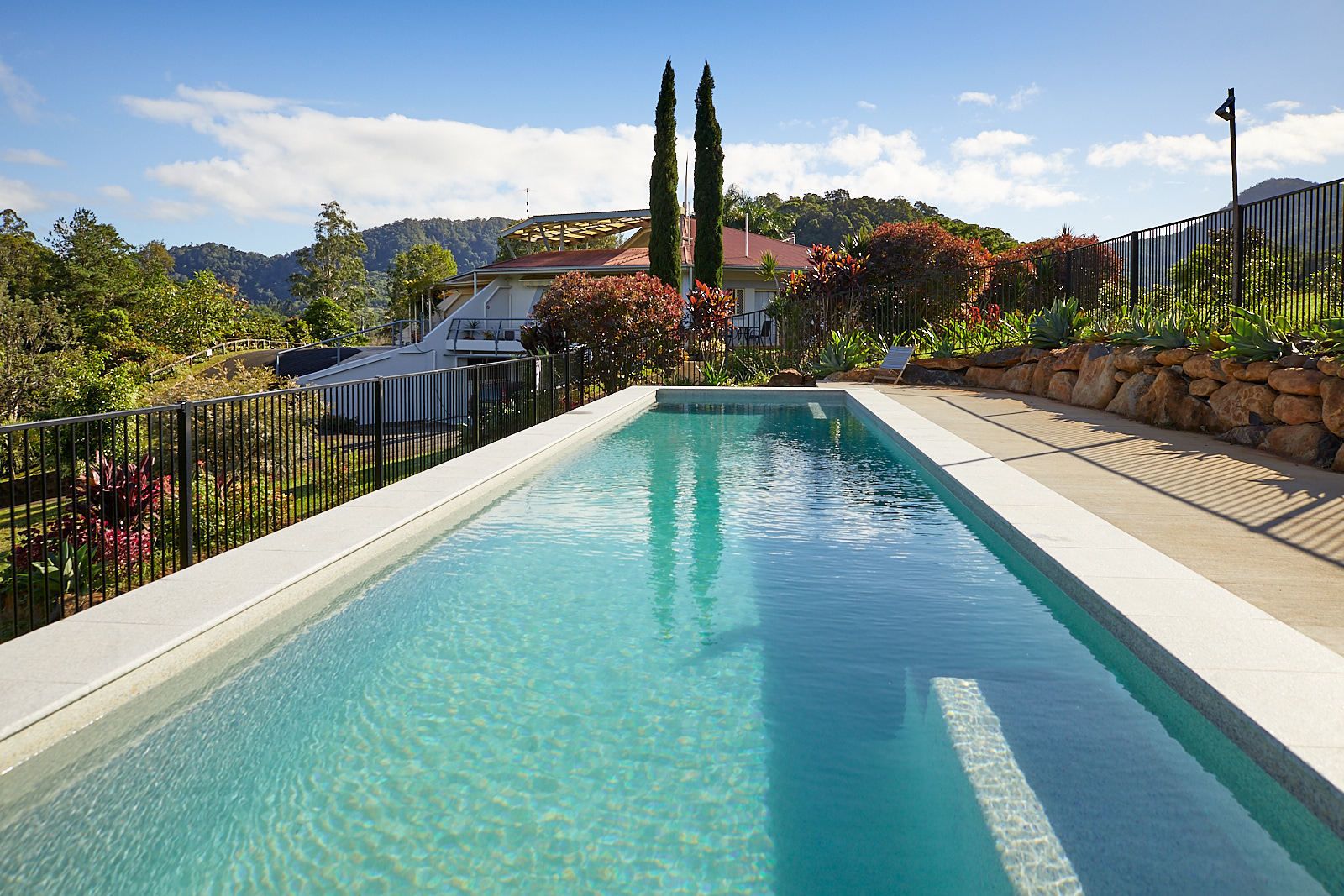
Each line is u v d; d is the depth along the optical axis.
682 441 11.07
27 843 2.44
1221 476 6.91
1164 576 4.16
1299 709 2.66
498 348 31.36
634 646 3.96
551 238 40.00
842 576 5.07
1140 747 2.87
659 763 2.89
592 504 7.16
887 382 17.30
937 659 3.75
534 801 2.66
